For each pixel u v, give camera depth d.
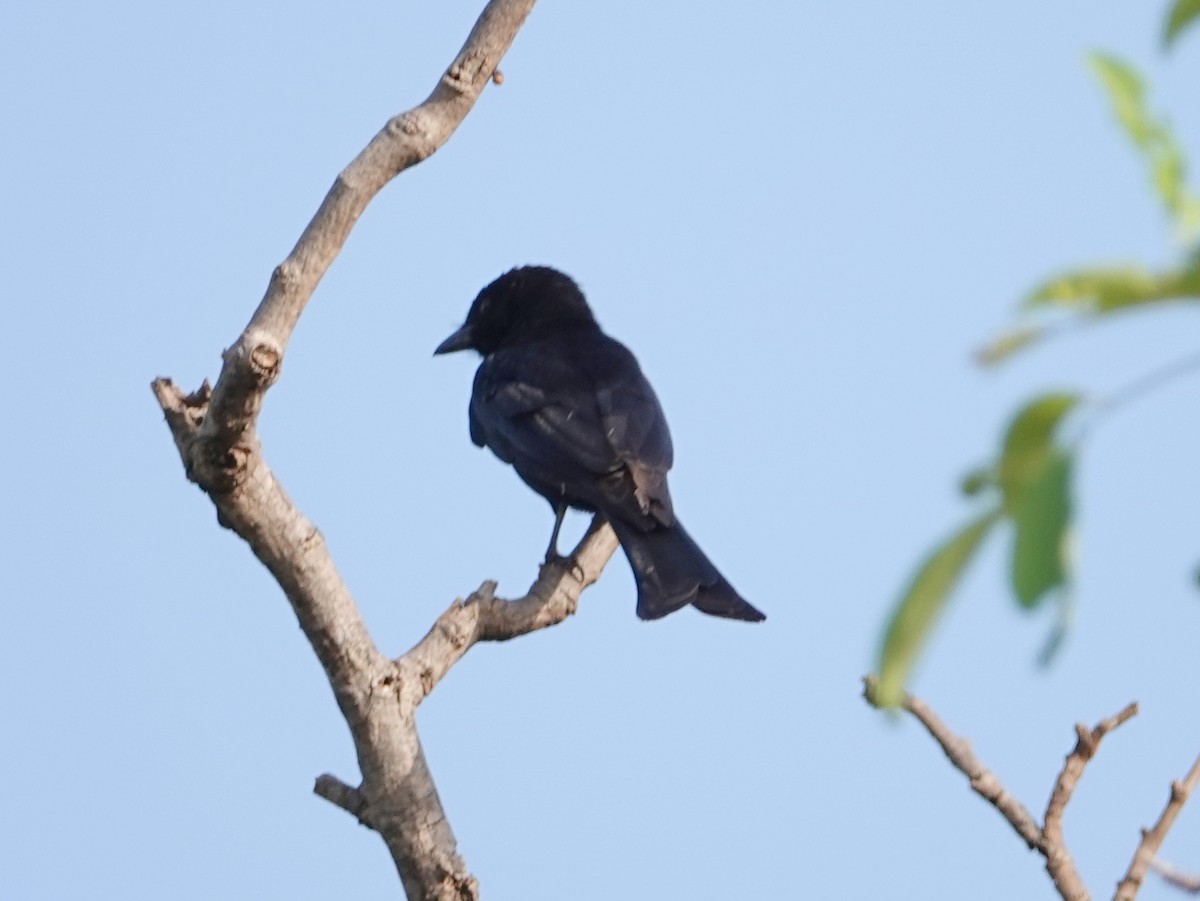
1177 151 4.66
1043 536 4.27
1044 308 4.37
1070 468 4.29
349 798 9.91
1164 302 4.27
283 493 9.62
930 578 4.49
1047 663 4.30
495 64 9.95
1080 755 9.12
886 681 4.54
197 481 9.58
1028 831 9.11
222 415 9.21
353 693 9.73
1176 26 4.71
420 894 9.84
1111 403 4.33
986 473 4.46
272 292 9.30
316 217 9.45
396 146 9.62
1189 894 8.88
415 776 9.79
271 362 9.09
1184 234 4.55
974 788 9.21
